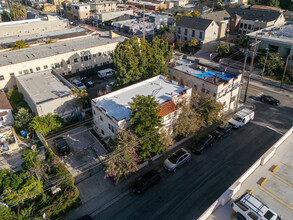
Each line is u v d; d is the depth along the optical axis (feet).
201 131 109.70
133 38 137.59
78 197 86.48
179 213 80.43
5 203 73.46
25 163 95.30
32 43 200.54
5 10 381.40
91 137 118.93
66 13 415.23
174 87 127.95
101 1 447.01
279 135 119.65
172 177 95.66
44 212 75.31
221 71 144.56
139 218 79.05
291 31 209.97
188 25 248.11
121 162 86.02
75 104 128.88
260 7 332.80
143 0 488.44
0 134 111.96
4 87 151.12
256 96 156.87
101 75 182.29
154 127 93.50
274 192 62.28
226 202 59.98
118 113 104.99
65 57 169.48
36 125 111.45
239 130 124.67
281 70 180.04
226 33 268.21
